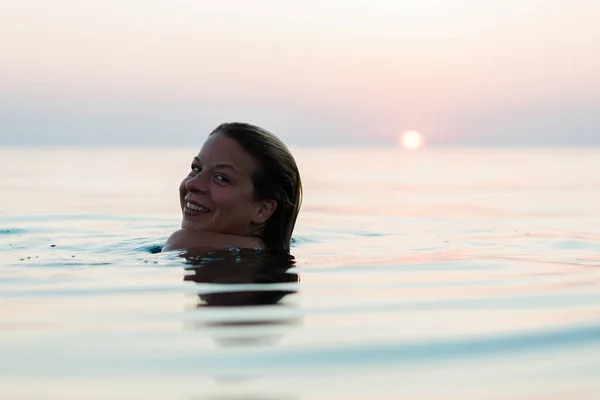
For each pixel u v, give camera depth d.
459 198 10.91
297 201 4.43
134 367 2.13
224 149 4.18
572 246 4.97
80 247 4.59
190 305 2.88
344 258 4.19
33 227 6.09
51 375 2.07
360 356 2.26
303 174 20.28
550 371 2.15
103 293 3.10
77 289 3.18
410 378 2.08
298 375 2.08
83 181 14.65
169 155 43.38
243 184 4.17
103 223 6.54
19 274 3.54
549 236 5.65
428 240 5.28
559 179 16.91
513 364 2.21
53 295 3.06
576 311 2.88
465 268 3.91
